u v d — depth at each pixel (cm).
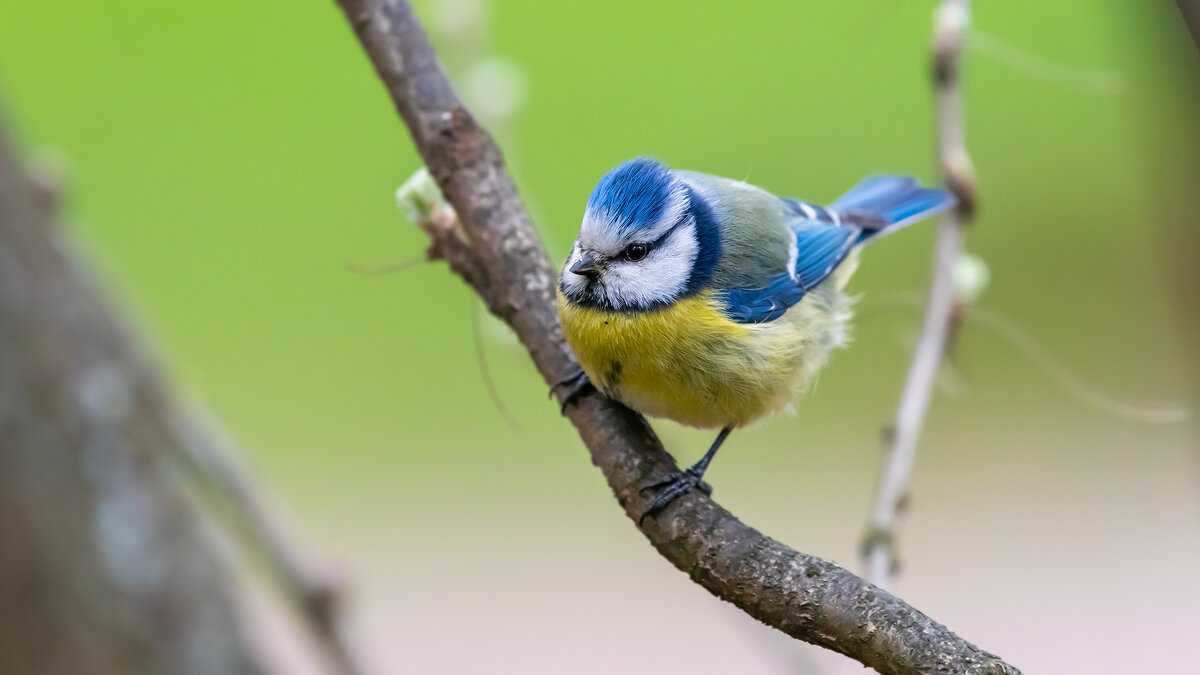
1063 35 1425
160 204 1424
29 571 337
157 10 1502
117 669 355
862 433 1290
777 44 1471
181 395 489
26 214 353
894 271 1379
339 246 1410
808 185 1372
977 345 1323
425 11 852
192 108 1462
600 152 1364
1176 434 1237
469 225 659
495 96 763
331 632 519
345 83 1473
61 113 1441
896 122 1414
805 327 777
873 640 468
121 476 367
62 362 353
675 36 1501
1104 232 1418
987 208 1455
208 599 390
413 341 1374
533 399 1108
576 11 1481
